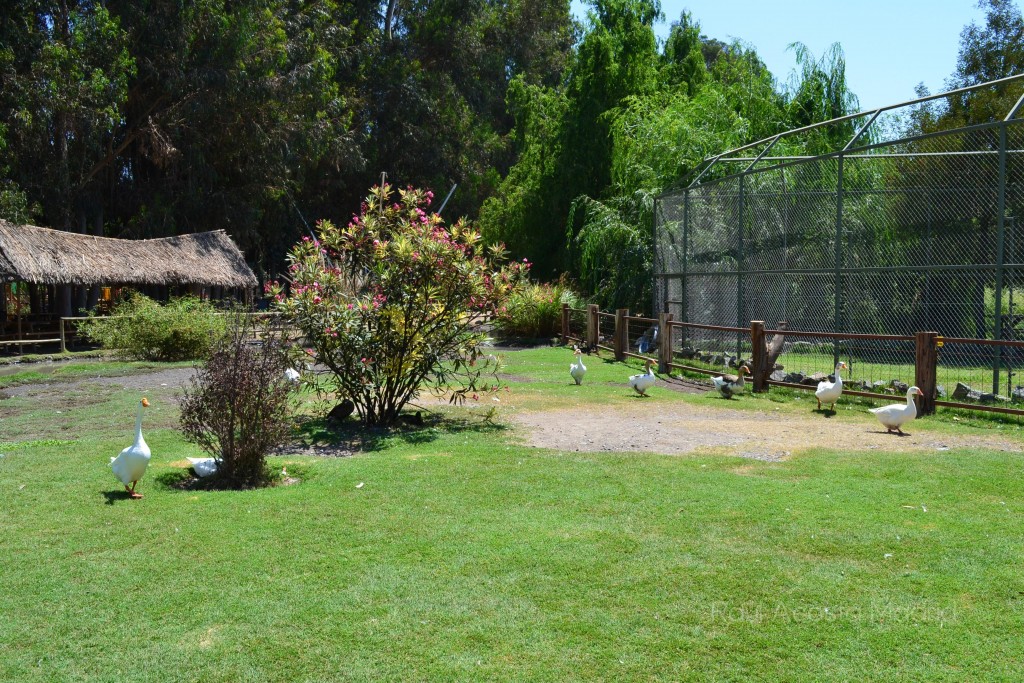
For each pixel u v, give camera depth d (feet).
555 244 99.35
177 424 35.42
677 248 64.34
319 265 34.37
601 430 32.40
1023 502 21.20
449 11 151.02
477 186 153.89
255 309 100.12
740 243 53.42
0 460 27.58
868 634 13.74
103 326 69.97
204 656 13.29
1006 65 96.58
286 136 117.91
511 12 167.84
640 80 93.81
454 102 152.25
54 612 14.92
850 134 78.84
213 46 105.91
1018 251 46.85
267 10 112.47
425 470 25.22
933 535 18.45
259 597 15.47
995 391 37.50
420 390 43.75
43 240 77.61
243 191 119.85
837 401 39.73
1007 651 13.12
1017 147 47.16
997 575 16.10
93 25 92.89
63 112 91.50
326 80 122.72
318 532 19.15
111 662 13.12
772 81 89.25
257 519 20.18
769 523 19.44
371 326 33.50
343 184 142.82
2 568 17.04
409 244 33.32
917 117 80.74
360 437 31.37
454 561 17.17
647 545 18.02
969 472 24.32
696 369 49.42
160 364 63.26
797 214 53.42
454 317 34.32
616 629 14.03
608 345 67.77
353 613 14.74
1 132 83.46
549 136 100.73
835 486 22.90
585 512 20.62
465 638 13.78
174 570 16.84
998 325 37.35
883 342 49.55
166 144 103.09
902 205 52.11
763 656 13.09
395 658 13.16
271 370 25.20
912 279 50.16
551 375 52.49
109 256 83.10
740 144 79.10
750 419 34.99
